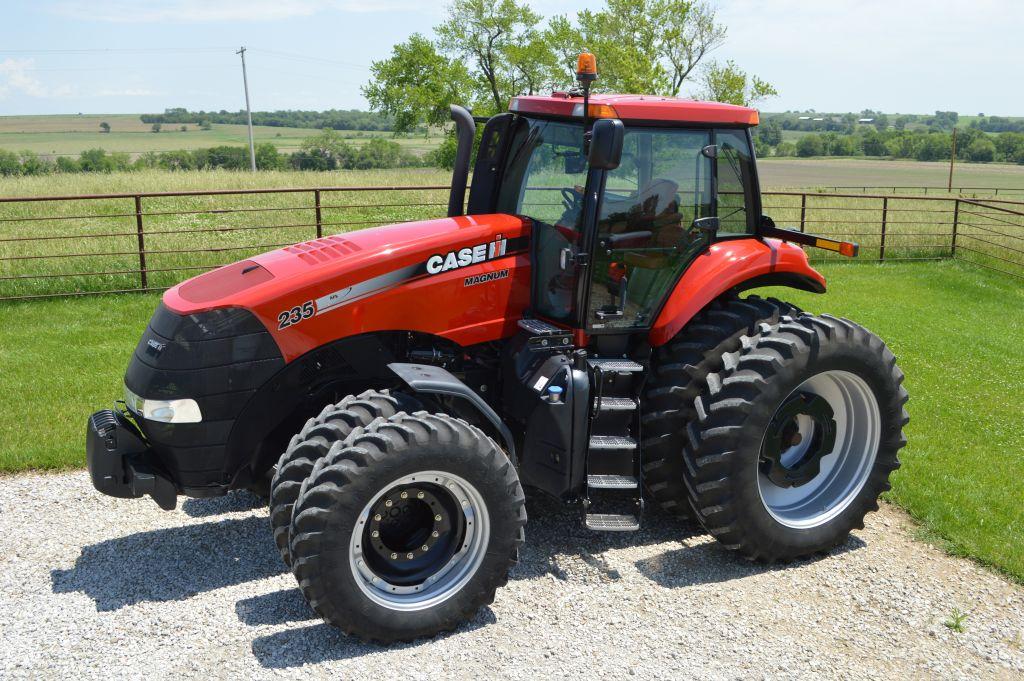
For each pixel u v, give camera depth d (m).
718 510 4.38
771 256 4.87
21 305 9.84
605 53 33.03
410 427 3.66
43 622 3.83
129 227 15.35
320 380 4.30
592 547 4.70
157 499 4.10
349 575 3.58
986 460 5.99
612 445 4.35
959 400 7.38
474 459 3.73
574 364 4.39
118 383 7.04
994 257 15.02
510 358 4.54
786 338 4.48
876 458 4.79
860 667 3.66
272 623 3.87
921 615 4.09
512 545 3.89
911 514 5.21
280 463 3.84
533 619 3.97
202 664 3.54
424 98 39.88
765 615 4.06
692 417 4.55
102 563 4.40
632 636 3.84
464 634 3.85
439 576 3.83
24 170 49.09
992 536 4.83
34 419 6.21
